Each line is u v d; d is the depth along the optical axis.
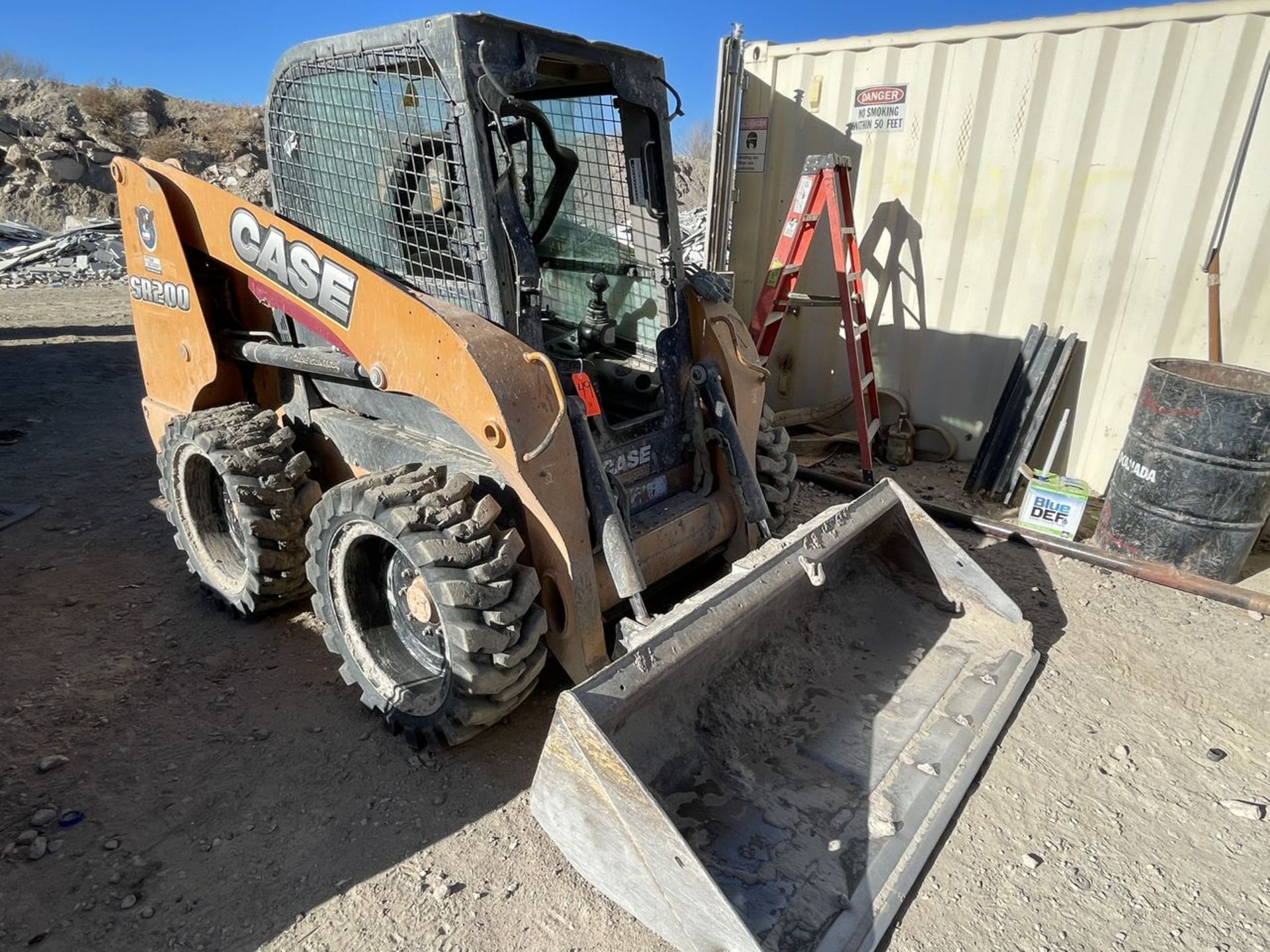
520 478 2.49
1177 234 4.57
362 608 2.91
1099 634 3.57
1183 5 4.28
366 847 2.44
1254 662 3.40
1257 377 4.12
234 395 3.70
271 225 2.99
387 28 2.58
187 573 4.01
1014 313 5.19
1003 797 2.65
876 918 2.11
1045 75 4.77
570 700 2.04
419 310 2.58
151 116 23.47
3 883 2.27
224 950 2.12
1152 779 2.76
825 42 5.41
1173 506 3.97
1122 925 2.24
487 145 2.56
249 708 3.03
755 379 3.46
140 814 2.53
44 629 3.48
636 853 2.03
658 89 2.99
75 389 7.19
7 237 15.60
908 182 5.38
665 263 3.12
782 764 2.55
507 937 2.17
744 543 3.46
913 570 3.35
